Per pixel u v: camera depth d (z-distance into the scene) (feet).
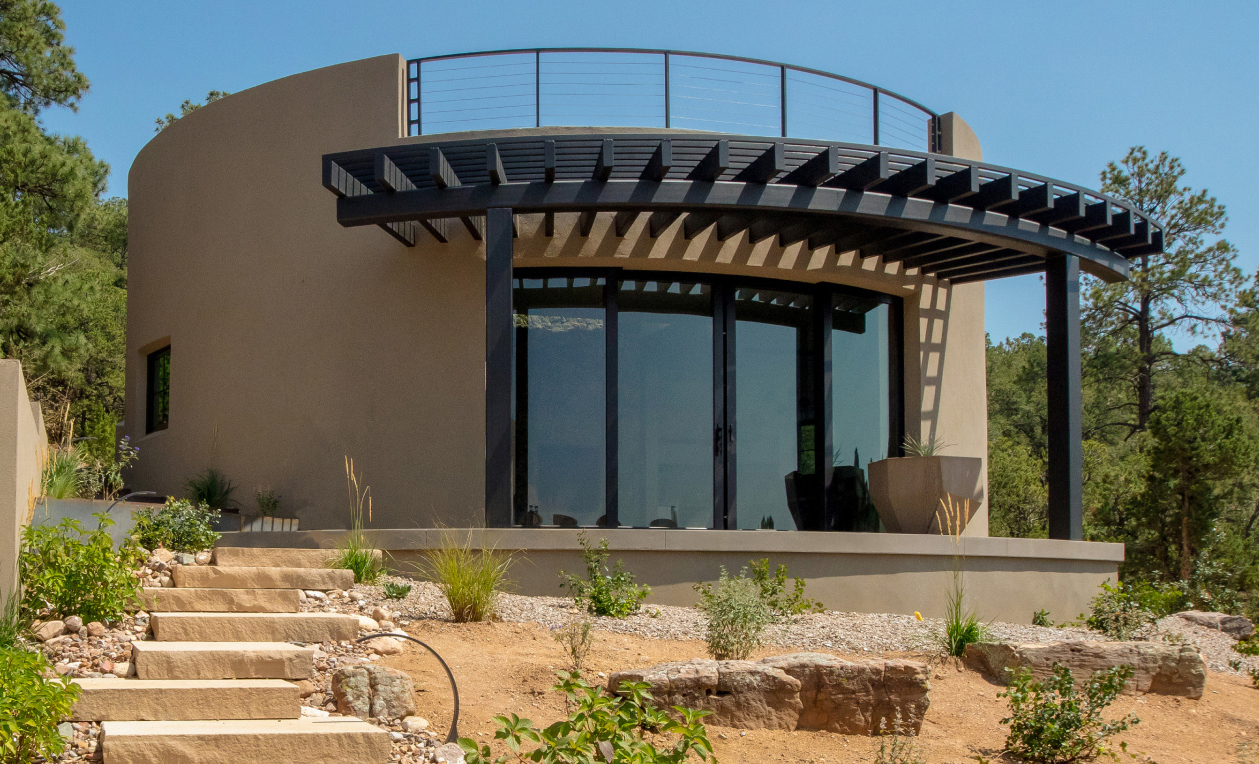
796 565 25.41
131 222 39.86
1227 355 72.28
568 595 24.17
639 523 31.12
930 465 29.96
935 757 15.31
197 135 35.65
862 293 34.94
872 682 16.05
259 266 33.12
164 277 36.50
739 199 25.96
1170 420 51.37
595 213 28.02
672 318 32.40
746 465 32.53
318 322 31.68
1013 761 15.53
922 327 35.01
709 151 26.68
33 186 42.55
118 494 34.91
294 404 31.65
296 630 17.08
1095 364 72.38
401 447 30.22
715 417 32.04
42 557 16.78
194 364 34.45
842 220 28.17
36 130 44.29
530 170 27.99
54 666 14.78
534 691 15.58
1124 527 57.00
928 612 26.30
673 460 31.73
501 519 24.82
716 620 19.13
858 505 33.81
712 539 24.80
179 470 34.42
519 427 30.66
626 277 32.17
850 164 28.68
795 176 26.53
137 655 14.83
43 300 38.81
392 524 29.91
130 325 39.29
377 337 30.86
